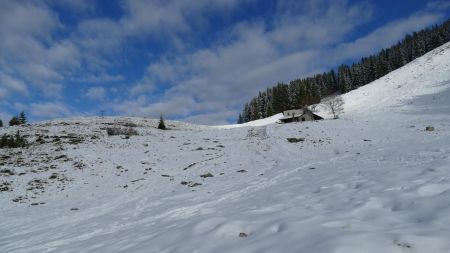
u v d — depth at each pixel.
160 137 43.69
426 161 14.30
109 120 67.25
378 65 132.25
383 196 9.30
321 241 6.08
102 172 26.39
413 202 8.13
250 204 12.10
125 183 23.23
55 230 13.55
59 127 48.47
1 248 11.69
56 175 25.19
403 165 14.27
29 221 16.00
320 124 45.38
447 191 8.52
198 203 14.86
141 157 31.34
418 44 136.00
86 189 22.31
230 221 8.73
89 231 12.49
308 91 127.56
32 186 22.69
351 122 45.41
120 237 10.56
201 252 7.06
